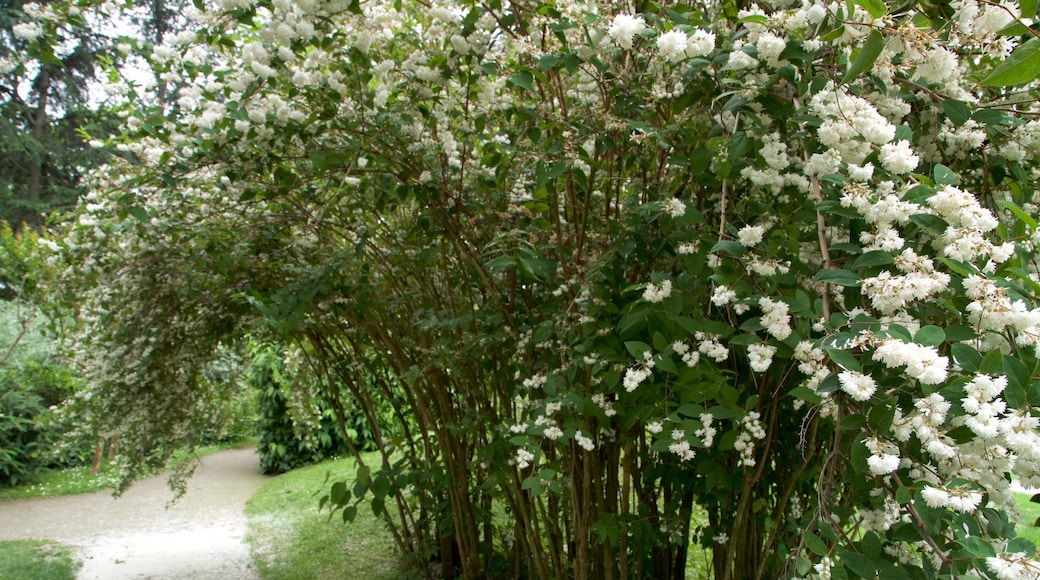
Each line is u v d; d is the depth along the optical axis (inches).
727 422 78.8
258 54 77.0
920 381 39.3
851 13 45.4
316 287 103.4
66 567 159.2
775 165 59.6
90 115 380.2
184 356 123.9
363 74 85.8
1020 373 37.2
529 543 115.6
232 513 214.2
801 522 77.5
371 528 183.8
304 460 285.0
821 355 45.8
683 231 66.6
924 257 44.2
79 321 133.2
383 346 133.8
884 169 48.8
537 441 80.4
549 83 80.7
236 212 114.2
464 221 101.5
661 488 104.0
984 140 61.9
